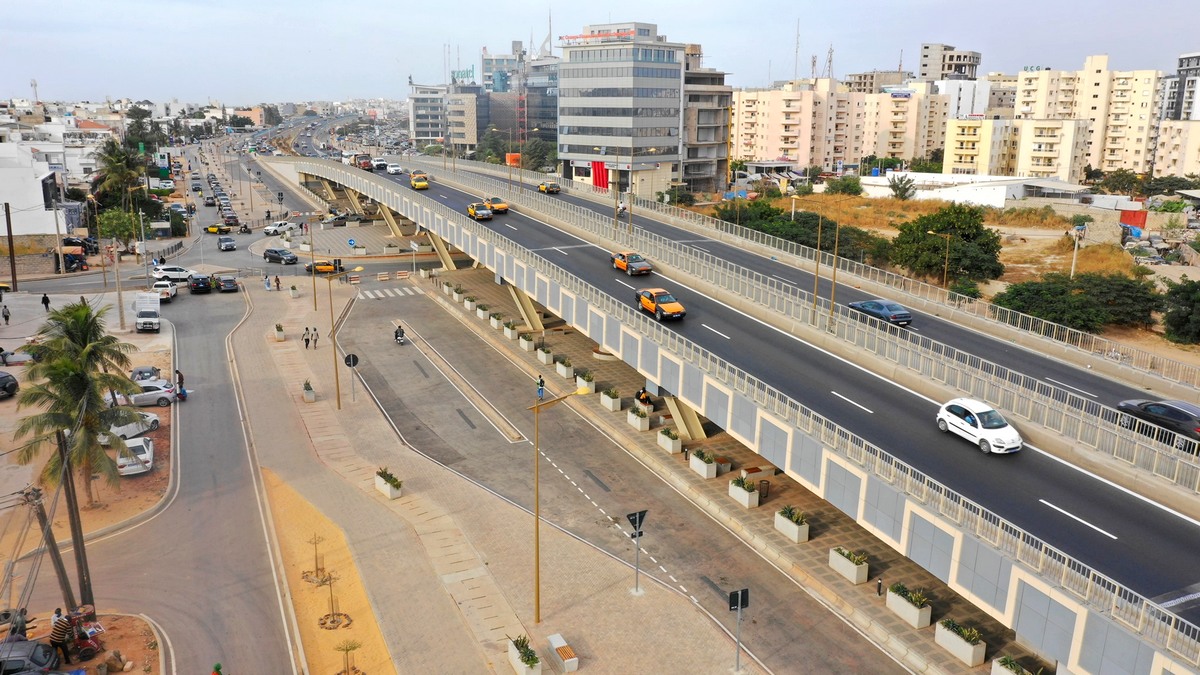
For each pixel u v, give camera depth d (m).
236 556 38.53
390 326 77.69
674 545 39.41
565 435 52.66
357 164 138.00
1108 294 70.38
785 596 35.16
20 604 32.47
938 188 148.50
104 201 131.00
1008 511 30.14
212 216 148.12
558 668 30.55
